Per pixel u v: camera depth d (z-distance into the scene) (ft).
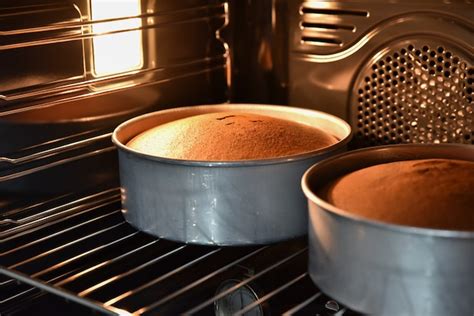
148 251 3.15
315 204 2.39
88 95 3.19
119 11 3.24
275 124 3.07
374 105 3.34
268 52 3.61
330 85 3.44
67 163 3.18
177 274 3.06
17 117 2.97
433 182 2.46
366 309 2.27
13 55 2.90
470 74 3.03
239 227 2.75
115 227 3.10
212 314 3.05
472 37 2.99
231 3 3.68
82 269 3.08
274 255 3.01
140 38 3.35
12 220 2.99
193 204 2.75
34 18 2.93
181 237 2.80
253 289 2.85
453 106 3.11
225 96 3.80
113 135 2.99
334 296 2.36
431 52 3.11
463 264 2.12
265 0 3.56
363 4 3.25
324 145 2.98
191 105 3.66
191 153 2.86
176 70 3.55
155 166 2.77
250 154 2.84
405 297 2.19
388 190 2.45
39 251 3.08
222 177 2.70
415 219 2.31
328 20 3.38
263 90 3.68
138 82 3.39
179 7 3.49
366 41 3.28
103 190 3.35
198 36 3.62
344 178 2.66
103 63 3.22
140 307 3.00
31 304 2.92
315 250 2.44
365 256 2.23
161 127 3.15
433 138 3.20
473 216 2.30
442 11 3.04
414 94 3.21
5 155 2.95
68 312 2.96
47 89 3.04
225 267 2.73
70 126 3.16
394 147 2.89
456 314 2.17
